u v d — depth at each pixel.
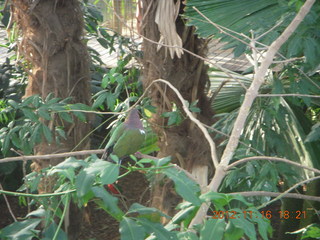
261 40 4.14
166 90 5.85
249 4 4.49
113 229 10.62
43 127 5.14
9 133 5.23
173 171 2.33
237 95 7.38
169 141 5.93
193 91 5.91
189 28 5.70
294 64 4.88
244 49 4.14
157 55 5.76
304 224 7.78
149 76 5.91
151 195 6.46
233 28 4.36
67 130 6.60
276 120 6.12
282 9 4.33
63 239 2.40
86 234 10.45
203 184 5.91
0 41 12.38
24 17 6.37
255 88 3.12
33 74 6.59
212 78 7.92
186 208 2.43
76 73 6.64
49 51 6.38
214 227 2.22
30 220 2.45
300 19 3.14
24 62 8.12
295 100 5.27
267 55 3.18
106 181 2.13
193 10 4.64
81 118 5.27
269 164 4.50
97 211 11.34
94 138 11.71
